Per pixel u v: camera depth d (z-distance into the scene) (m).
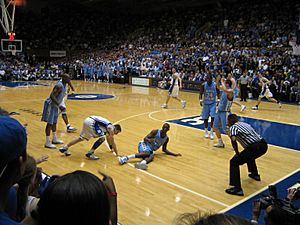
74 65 24.77
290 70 14.42
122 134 7.56
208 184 4.61
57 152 6.03
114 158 5.74
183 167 5.33
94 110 10.86
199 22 24.36
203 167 5.35
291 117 10.15
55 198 0.90
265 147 4.33
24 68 23.55
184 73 18.08
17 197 1.48
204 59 18.44
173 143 6.86
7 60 25.36
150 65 20.50
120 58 23.78
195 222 0.88
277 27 19.25
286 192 4.38
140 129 8.13
